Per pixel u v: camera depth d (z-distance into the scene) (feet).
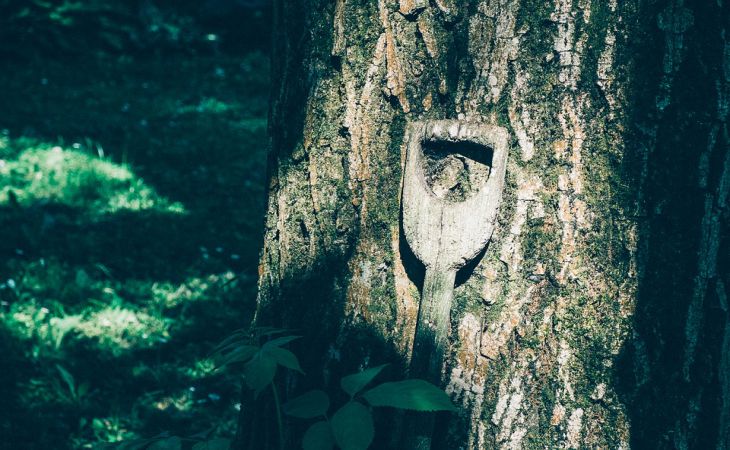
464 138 4.79
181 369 11.62
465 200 4.94
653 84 4.66
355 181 5.13
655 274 4.78
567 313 4.89
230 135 25.16
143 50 35.94
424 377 4.82
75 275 14.11
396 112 5.02
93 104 26.99
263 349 4.62
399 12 4.93
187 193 19.51
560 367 4.92
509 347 4.94
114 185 19.02
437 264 4.83
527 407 4.96
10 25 33.35
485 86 4.86
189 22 38.83
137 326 12.69
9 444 9.43
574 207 4.82
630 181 4.75
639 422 4.87
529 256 4.89
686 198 4.70
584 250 4.84
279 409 5.08
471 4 4.84
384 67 4.99
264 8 39.17
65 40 34.14
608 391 4.88
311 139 5.24
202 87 31.68
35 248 15.10
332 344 5.24
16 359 11.20
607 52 4.69
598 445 4.93
